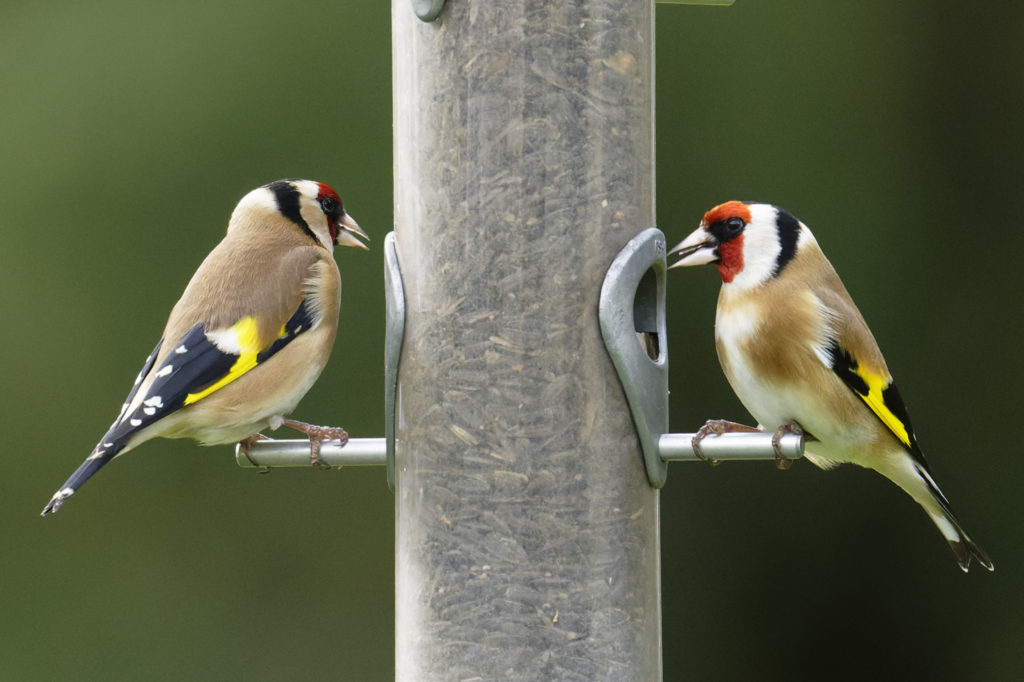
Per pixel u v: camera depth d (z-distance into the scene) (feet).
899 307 41.32
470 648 23.26
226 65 42.52
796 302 25.50
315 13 42.47
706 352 39.73
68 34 42.80
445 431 23.49
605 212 23.52
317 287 27.25
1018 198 41.57
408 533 23.82
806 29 42.16
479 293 23.40
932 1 42.22
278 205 28.25
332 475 41.06
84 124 42.45
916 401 40.83
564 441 23.24
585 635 23.20
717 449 23.26
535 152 23.39
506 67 23.43
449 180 23.59
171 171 42.19
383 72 42.27
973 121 41.91
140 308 41.91
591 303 23.36
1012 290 41.04
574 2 23.56
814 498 39.88
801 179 41.81
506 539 23.21
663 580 39.88
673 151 41.78
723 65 42.09
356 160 41.86
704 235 26.14
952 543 26.43
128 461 41.16
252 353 26.30
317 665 40.63
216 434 26.48
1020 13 42.16
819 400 25.50
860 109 42.04
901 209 41.68
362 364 40.29
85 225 42.09
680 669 39.73
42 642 40.63
